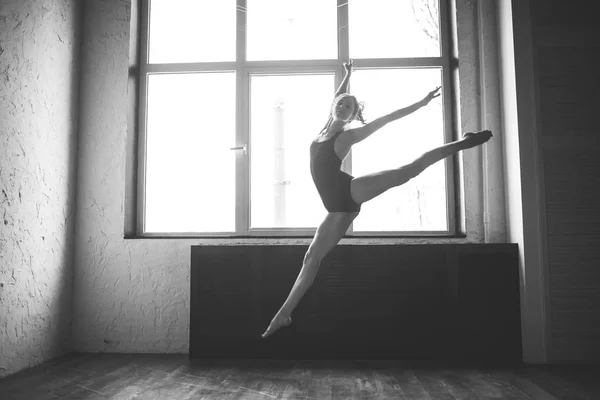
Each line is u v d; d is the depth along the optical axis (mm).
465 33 3955
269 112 4125
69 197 3816
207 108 4145
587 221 3494
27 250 3281
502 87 3828
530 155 3533
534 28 3623
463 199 3852
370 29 4156
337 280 3510
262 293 3537
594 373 3131
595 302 3441
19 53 3199
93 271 3861
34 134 3363
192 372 3154
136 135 4121
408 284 3496
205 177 4098
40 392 2717
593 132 3551
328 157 2199
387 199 4012
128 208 3971
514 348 3430
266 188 4070
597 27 3613
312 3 4191
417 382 2914
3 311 3045
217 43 4191
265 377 3027
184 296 3799
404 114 2209
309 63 4102
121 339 3799
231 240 3850
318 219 4031
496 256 3500
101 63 3996
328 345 3484
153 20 4227
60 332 3676
